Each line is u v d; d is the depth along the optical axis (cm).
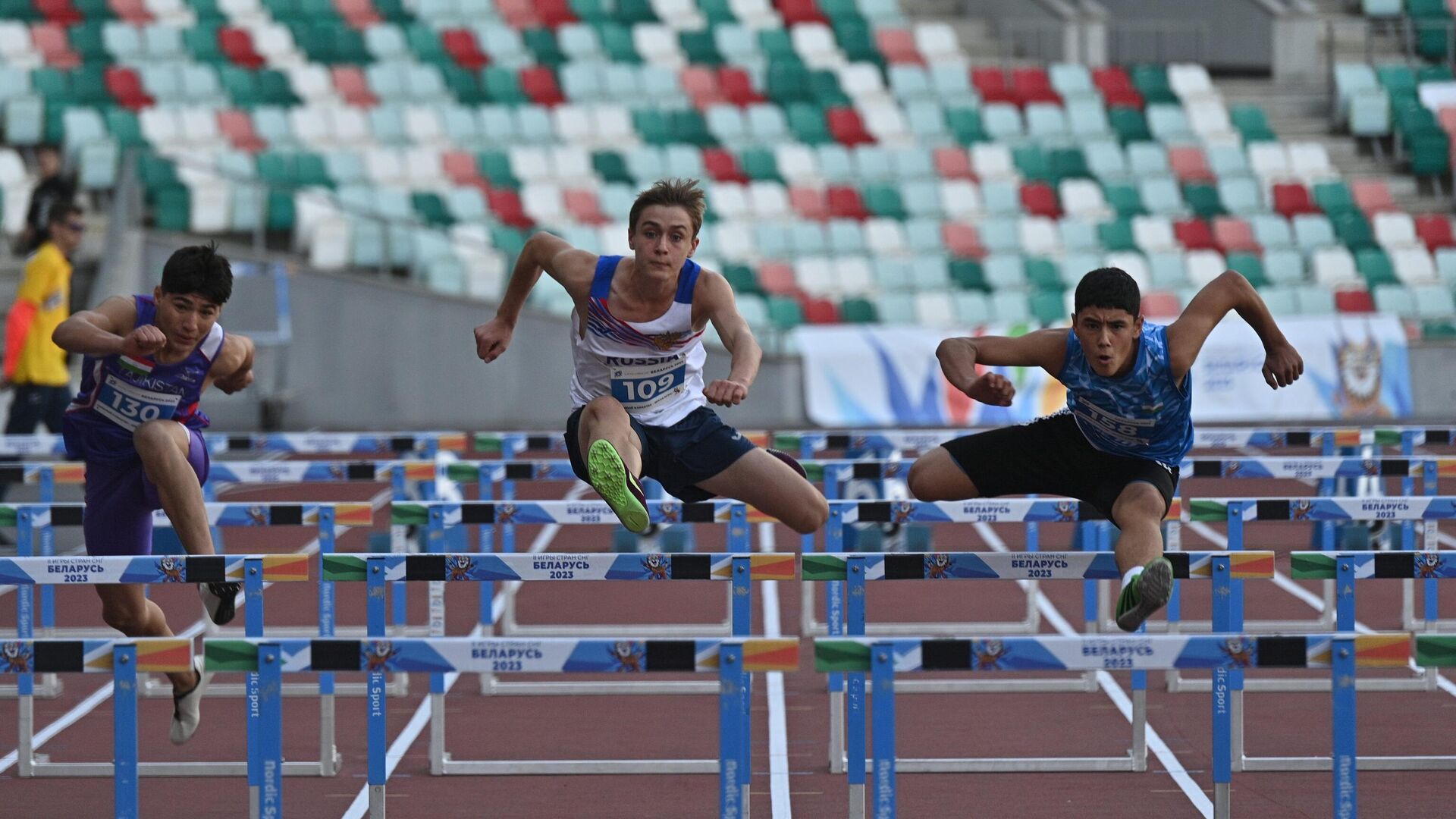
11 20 7494
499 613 3195
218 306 1855
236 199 5900
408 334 6175
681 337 1783
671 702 2547
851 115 7725
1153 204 7400
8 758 2222
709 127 7575
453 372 6212
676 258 1722
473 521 2219
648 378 1794
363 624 3078
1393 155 8125
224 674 2717
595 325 1778
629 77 7794
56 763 2170
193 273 1808
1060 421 1880
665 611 3212
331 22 7925
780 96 7919
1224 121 8044
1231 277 1822
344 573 1712
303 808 1995
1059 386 6028
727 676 1389
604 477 1619
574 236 6631
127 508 1900
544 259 1825
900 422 6041
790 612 3197
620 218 6844
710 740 2311
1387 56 8950
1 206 5709
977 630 2995
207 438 3288
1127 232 7131
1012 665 1381
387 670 1388
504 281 6266
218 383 1972
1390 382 6153
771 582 3509
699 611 3209
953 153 7512
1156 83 8350
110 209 5938
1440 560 1728
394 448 3319
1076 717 2427
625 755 2236
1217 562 1730
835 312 6500
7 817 1962
